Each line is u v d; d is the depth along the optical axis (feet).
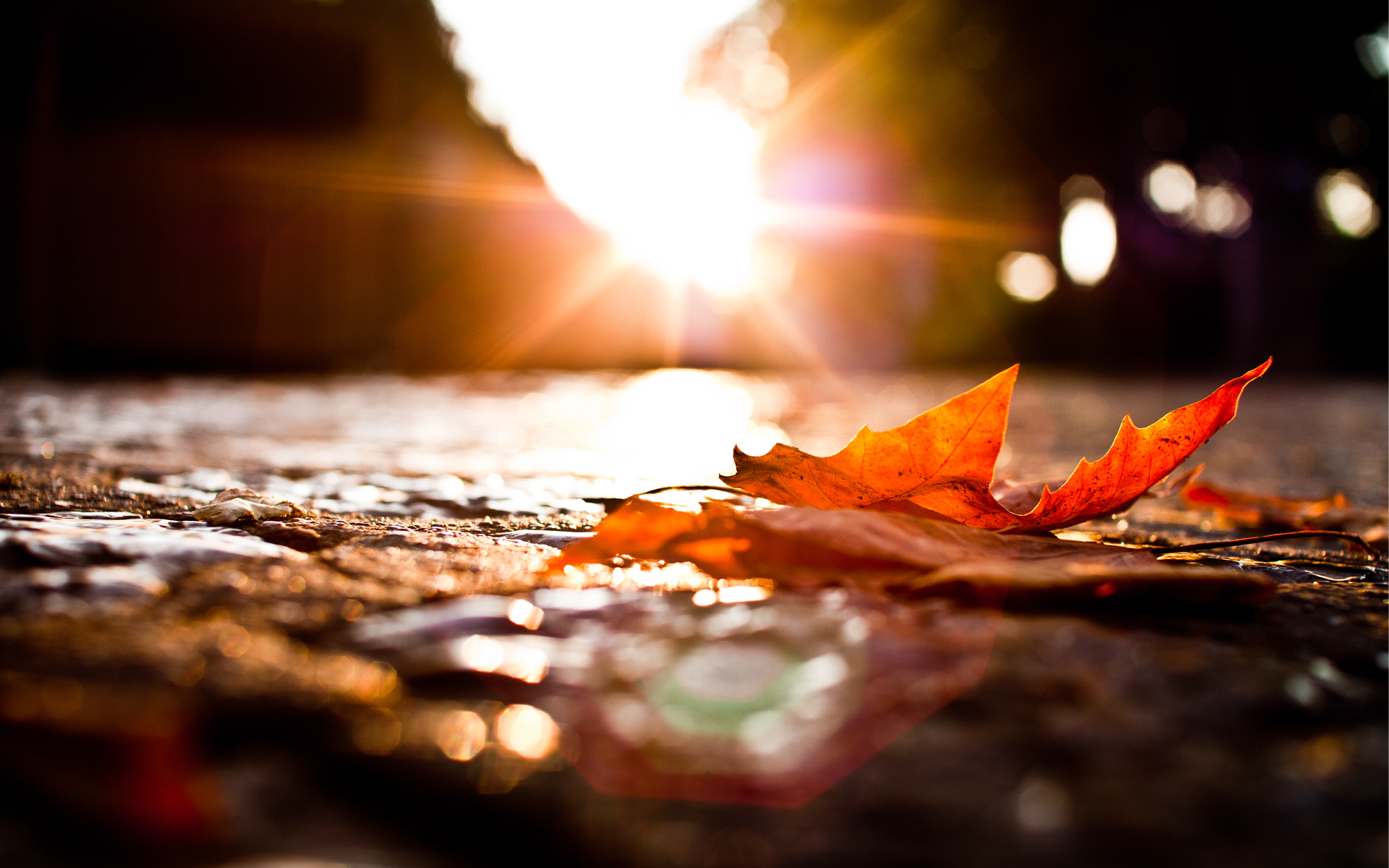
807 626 1.12
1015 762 0.94
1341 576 1.38
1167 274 16.70
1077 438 4.15
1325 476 2.74
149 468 2.07
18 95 8.83
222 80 9.67
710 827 0.83
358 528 1.42
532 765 0.93
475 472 2.27
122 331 9.33
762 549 1.26
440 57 13.33
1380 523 1.85
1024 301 16.92
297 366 9.94
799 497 1.39
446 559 1.30
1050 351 16.87
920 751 0.96
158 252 9.43
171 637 1.08
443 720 1.00
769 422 4.85
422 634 1.10
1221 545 1.42
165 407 4.49
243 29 9.77
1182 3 14.07
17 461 2.08
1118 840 0.80
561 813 0.85
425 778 0.91
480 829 0.84
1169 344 16.79
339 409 4.87
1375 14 14.37
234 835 0.81
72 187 9.16
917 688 1.03
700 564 1.26
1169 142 16.14
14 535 1.25
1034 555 1.27
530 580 1.23
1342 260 16.43
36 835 0.79
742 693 1.03
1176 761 0.94
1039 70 14.47
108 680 1.02
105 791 0.85
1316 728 1.00
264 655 1.06
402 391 6.83
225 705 1.00
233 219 9.71
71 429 3.15
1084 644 1.10
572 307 14.33
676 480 2.18
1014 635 1.11
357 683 1.03
